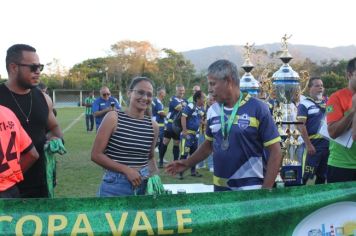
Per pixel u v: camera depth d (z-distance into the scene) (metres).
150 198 3.23
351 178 4.34
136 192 3.91
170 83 72.62
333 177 4.44
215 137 3.71
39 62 3.91
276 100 5.36
